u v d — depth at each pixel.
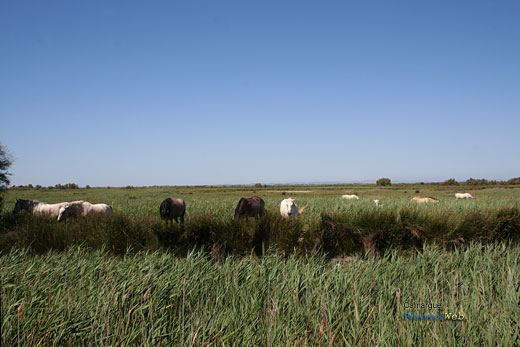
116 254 8.98
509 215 10.10
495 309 4.46
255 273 6.01
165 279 5.46
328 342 3.87
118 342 3.84
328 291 5.01
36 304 4.62
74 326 4.02
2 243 9.05
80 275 5.82
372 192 51.53
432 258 6.68
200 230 8.91
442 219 9.79
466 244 9.48
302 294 5.17
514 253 7.39
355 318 4.21
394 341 3.86
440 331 3.97
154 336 3.84
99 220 10.30
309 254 8.84
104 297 4.68
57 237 9.34
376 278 5.55
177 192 53.81
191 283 5.33
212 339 3.90
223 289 5.33
